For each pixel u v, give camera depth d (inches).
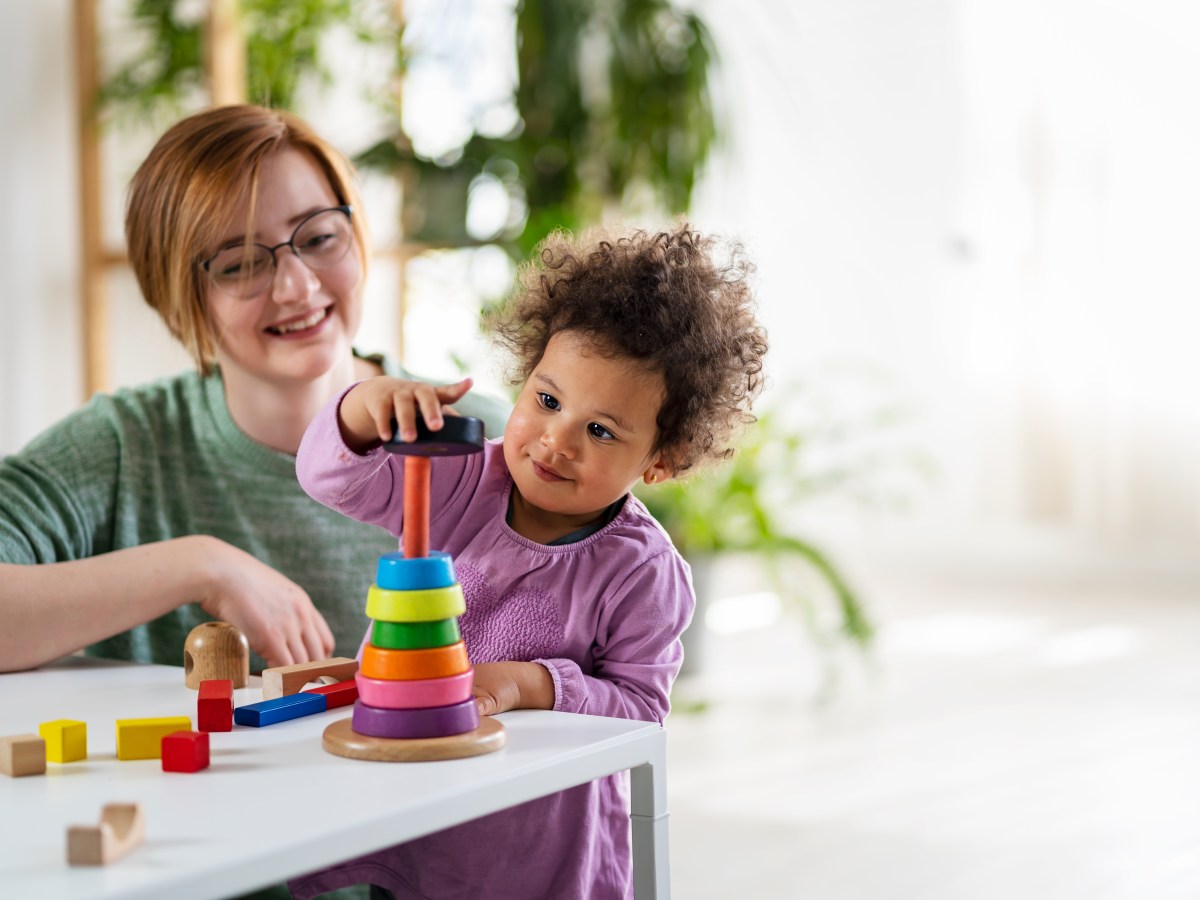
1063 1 166.6
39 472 43.8
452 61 129.4
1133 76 163.3
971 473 178.5
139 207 44.5
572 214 119.9
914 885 71.1
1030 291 171.5
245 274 42.9
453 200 124.4
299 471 32.2
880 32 180.2
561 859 33.2
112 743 28.6
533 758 26.2
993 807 84.4
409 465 27.2
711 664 124.0
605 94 138.8
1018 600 159.6
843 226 185.2
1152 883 71.4
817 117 185.2
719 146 129.8
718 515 116.8
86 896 19.5
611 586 33.5
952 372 179.0
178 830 22.1
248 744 27.6
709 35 126.6
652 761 28.8
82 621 38.2
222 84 117.6
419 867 33.0
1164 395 164.1
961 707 110.3
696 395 33.4
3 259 117.3
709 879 71.9
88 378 122.6
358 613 46.6
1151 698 112.2
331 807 23.3
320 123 126.3
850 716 107.8
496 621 33.3
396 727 26.4
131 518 45.4
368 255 47.0
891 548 184.7
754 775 91.9
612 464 32.1
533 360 34.8
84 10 121.8
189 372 49.1
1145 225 163.6
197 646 35.5
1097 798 86.0
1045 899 69.1
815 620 116.9
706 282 34.9
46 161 120.6
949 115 176.2
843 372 186.2
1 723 31.4
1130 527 167.5
